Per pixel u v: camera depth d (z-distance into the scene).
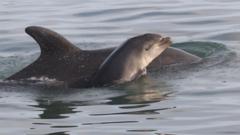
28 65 48.16
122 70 46.00
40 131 35.94
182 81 45.03
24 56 53.97
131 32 59.53
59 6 70.44
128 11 66.19
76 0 73.25
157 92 42.81
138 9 66.75
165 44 48.34
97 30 60.50
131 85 44.94
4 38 58.94
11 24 63.41
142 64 46.88
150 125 36.38
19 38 58.84
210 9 65.94
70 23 63.16
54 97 42.84
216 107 39.16
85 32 60.00
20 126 37.00
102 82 45.38
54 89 44.88
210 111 38.50
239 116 37.44
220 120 36.88
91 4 70.38
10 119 38.34
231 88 42.69
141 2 70.00
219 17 62.91
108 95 42.81
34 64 48.00
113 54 46.84
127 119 37.56
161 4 68.69
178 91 42.75
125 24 62.03
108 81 45.44
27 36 59.28
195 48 53.09
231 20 61.75
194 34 58.28
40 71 47.50
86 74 47.06
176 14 64.50
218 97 41.06
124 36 58.47
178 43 54.22
